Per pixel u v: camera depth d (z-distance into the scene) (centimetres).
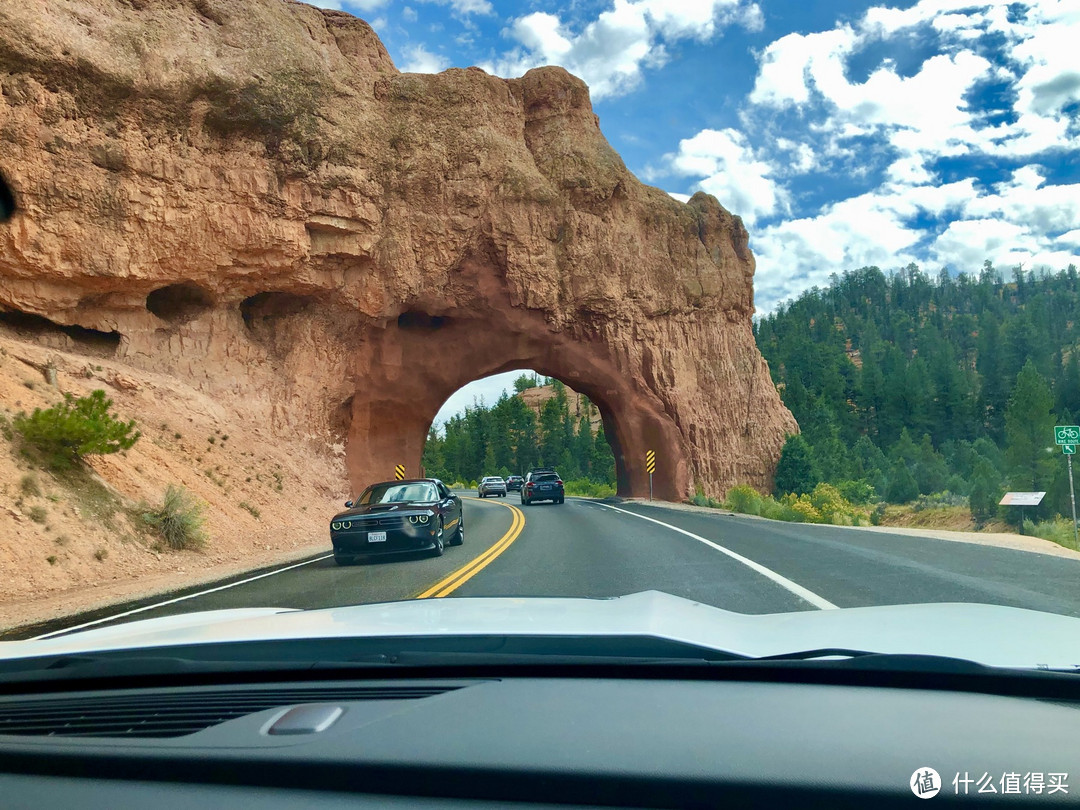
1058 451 4294
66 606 962
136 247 2281
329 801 171
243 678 259
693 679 247
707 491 4500
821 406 10444
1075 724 203
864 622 311
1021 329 12769
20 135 2053
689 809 164
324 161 2788
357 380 3194
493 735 191
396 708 216
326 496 2753
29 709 232
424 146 3216
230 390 2616
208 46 2528
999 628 292
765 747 183
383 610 353
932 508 3878
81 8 2273
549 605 355
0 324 2144
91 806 173
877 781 163
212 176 2492
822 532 1691
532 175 3659
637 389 4228
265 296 2888
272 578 1159
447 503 1439
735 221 5250
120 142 2261
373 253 2989
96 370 2105
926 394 11675
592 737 190
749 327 5338
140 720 216
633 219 4338
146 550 1423
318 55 2978
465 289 3484
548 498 3722
